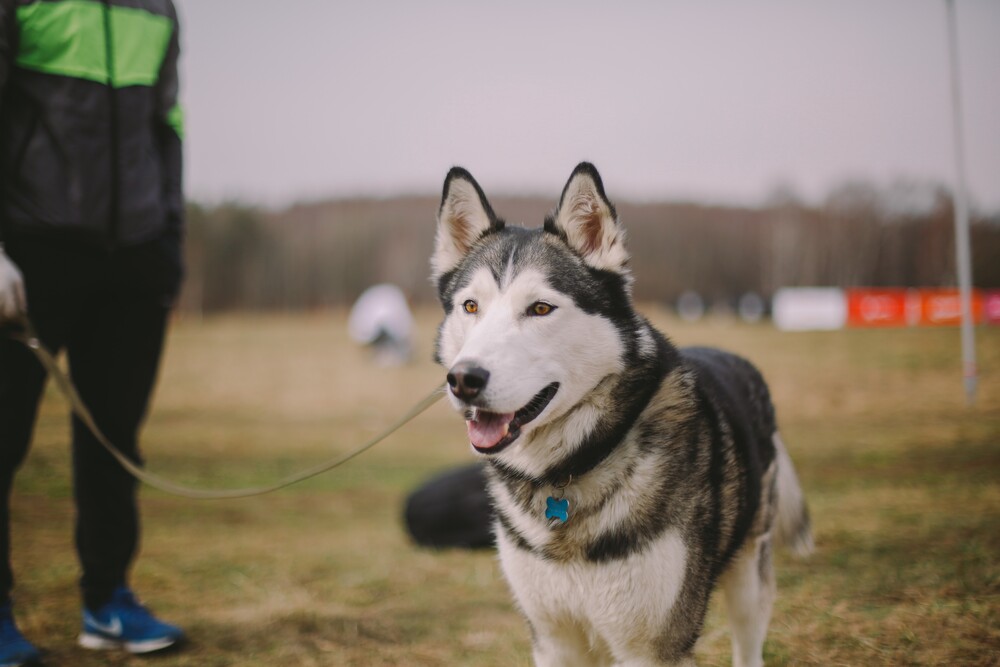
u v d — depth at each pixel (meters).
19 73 2.99
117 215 3.18
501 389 2.46
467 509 5.59
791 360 14.95
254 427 11.79
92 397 3.45
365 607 4.23
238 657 3.50
